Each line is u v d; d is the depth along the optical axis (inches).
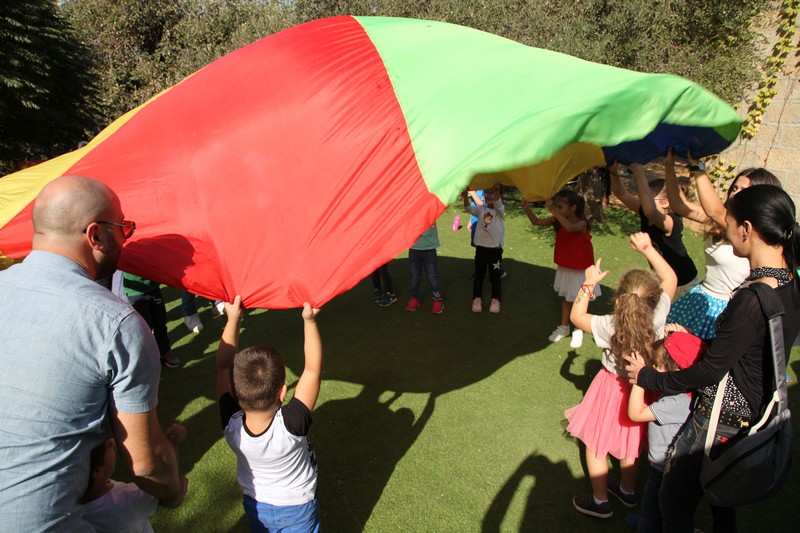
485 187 167.2
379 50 106.7
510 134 82.0
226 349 87.4
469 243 322.7
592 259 182.7
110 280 122.3
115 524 63.2
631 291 100.6
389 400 156.7
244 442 79.8
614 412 108.0
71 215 56.7
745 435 75.0
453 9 338.3
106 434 58.0
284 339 199.2
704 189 116.9
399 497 118.7
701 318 131.9
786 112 277.3
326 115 94.0
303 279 82.8
